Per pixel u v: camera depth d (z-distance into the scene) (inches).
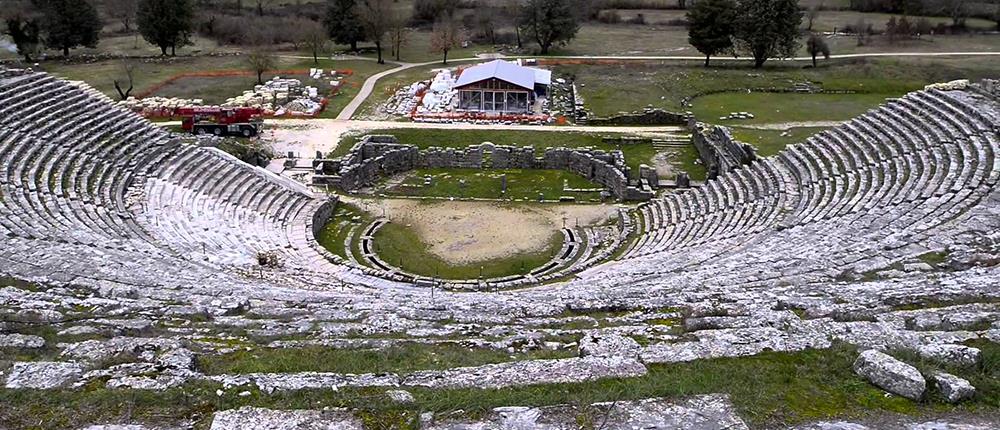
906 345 445.4
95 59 3208.7
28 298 665.6
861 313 554.9
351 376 416.2
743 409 367.2
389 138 2048.5
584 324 605.9
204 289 807.7
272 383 403.2
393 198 1699.1
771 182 1488.7
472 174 1889.8
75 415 366.9
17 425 358.3
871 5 4252.0
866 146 1470.2
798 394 384.8
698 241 1210.6
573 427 350.3
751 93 2689.5
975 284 636.7
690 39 3026.6
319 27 3479.3
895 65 2869.1
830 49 3334.2
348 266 1247.5
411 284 1162.6
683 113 2313.0
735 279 797.9
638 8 4606.3
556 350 512.1
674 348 446.6
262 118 2285.9
